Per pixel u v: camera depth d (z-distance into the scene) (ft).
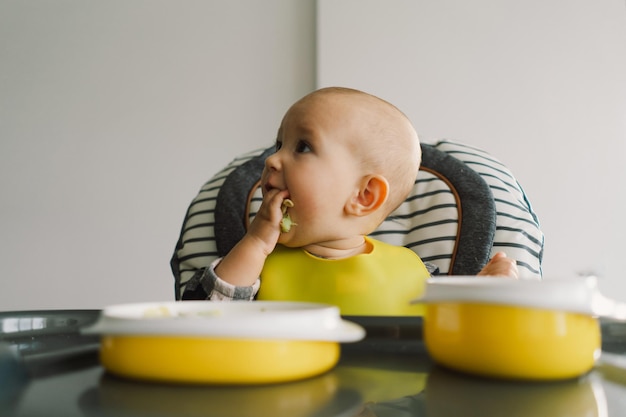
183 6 6.86
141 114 6.89
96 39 6.97
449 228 3.50
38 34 7.02
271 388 1.24
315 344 1.32
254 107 6.76
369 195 3.38
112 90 6.93
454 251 3.43
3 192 6.97
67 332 1.82
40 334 1.79
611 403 1.17
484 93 6.23
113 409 1.07
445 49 6.26
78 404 1.10
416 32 6.27
